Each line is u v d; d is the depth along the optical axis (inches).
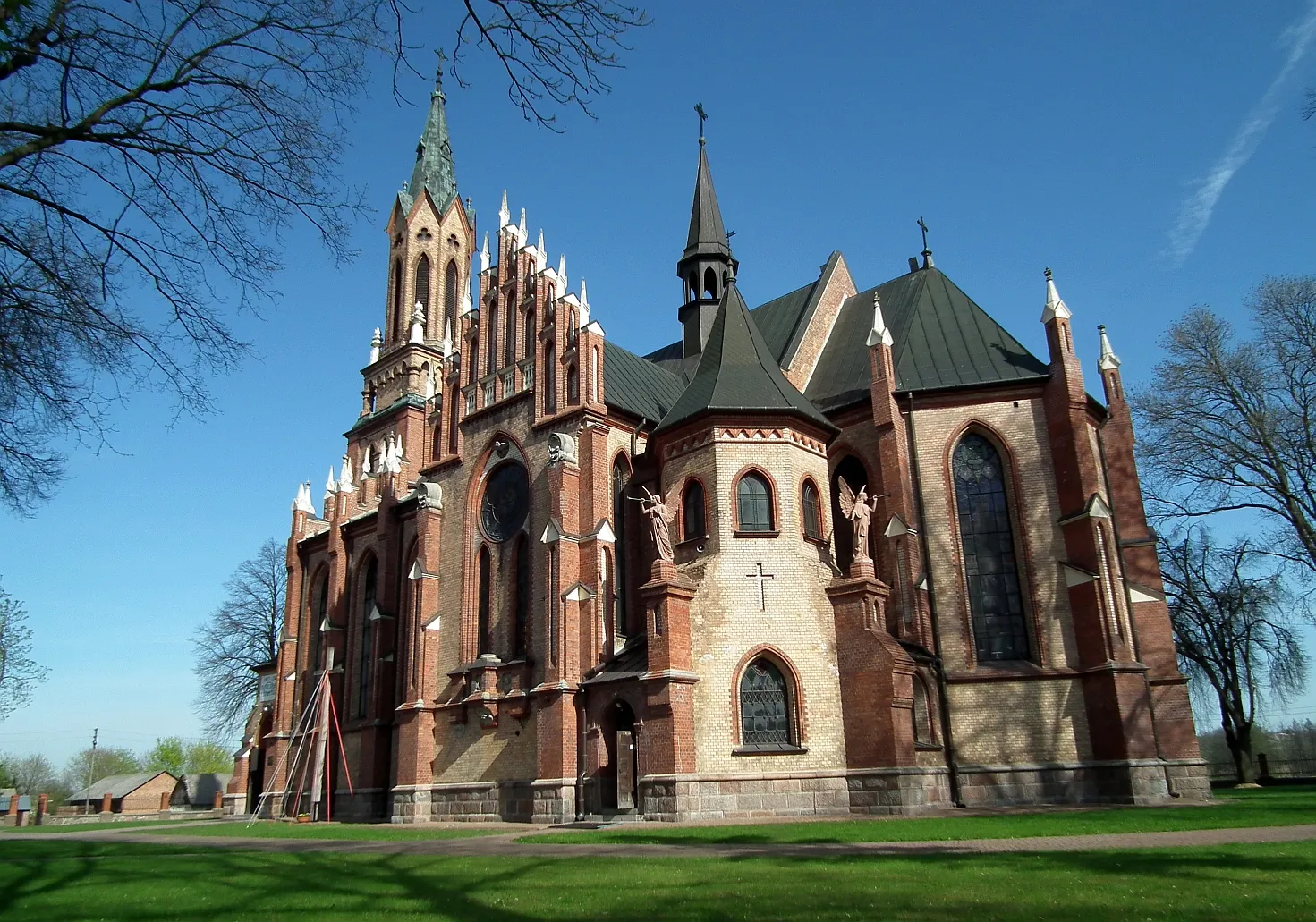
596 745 1547.7
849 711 1456.7
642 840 1045.2
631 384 1977.1
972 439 1715.1
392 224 3294.8
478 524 1947.6
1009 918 465.1
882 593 1510.8
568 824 1470.2
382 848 1107.9
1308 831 896.3
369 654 2357.3
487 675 1765.5
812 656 1485.0
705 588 1501.0
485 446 1966.0
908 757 1393.9
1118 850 764.6
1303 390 1967.3
